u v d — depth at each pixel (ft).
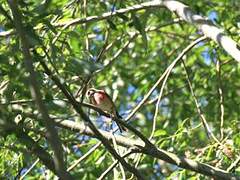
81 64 32.22
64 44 37.96
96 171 42.68
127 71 66.39
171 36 67.41
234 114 59.06
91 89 44.04
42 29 38.29
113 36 55.52
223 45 36.65
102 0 48.16
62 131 45.27
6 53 33.09
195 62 63.52
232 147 40.96
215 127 55.72
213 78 56.70
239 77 63.77
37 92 26.32
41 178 42.68
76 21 41.57
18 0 33.71
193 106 58.90
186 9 39.24
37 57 31.81
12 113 32.35
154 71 60.29
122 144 38.22
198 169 37.32
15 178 38.73
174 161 37.58
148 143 37.29
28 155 32.60
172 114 61.05
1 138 33.35
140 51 68.39
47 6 34.14
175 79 60.44
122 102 64.18
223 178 37.22
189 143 47.16
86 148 46.34
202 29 38.04
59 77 32.89
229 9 54.95
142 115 65.46
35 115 32.35
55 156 25.52
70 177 25.40
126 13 42.75
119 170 42.47
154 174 54.19
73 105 32.27
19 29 27.84
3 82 33.58
